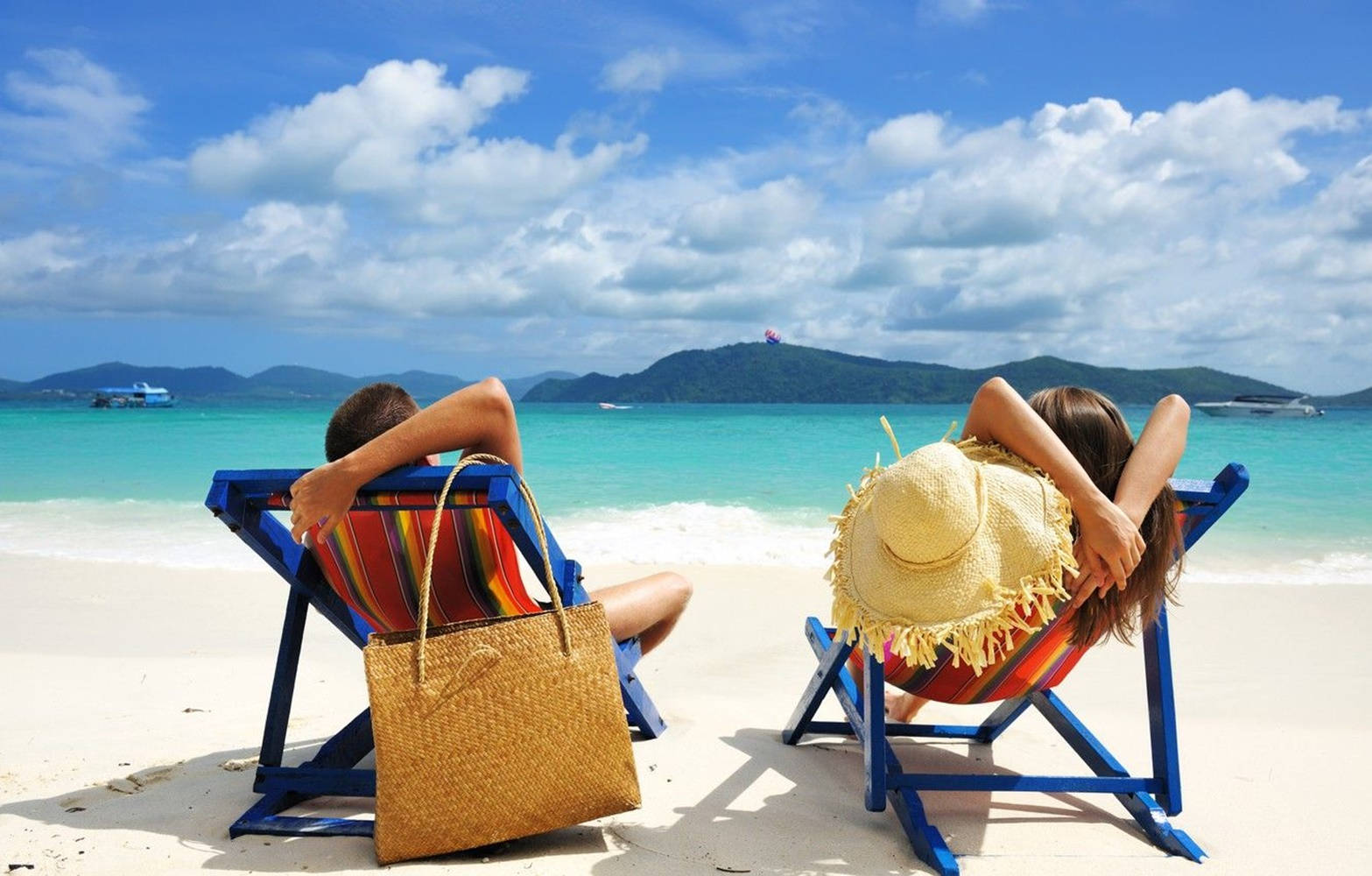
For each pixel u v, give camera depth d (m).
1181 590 6.62
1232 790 2.97
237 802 2.76
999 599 2.12
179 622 5.51
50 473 15.23
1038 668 2.62
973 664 2.13
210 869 2.29
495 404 2.46
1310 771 3.16
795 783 3.00
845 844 2.53
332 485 2.36
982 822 2.71
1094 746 2.88
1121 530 2.19
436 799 2.33
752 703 3.98
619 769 2.44
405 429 2.39
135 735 3.42
